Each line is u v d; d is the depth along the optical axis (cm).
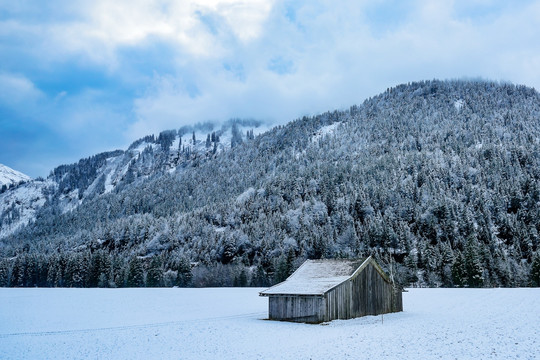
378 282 4612
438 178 18800
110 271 13862
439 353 2289
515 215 14675
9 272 16112
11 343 3172
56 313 5253
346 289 4122
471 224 14125
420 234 14912
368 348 2517
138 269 13612
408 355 2277
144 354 2652
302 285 4206
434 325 3481
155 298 7456
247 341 2973
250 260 15688
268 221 17600
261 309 5447
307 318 3919
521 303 5347
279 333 3288
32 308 5856
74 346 3005
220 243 16450
